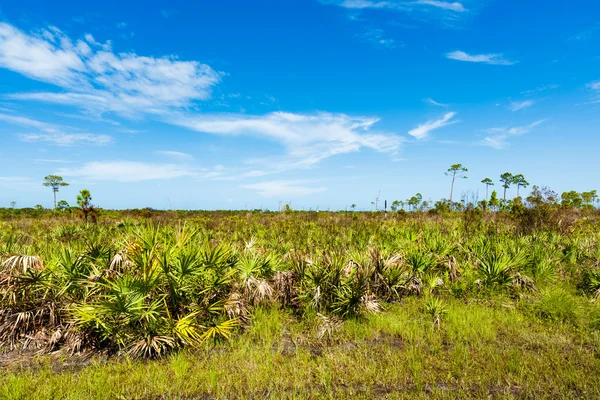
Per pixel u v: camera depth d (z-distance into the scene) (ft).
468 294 25.55
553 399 12.87
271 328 19.77
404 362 15.60
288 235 43.75
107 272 18.37
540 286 27.04
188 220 67.62
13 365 15.60
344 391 13.43
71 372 14.94
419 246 31.65
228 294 20.76
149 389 13.41
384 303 23.85
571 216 57.31
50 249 24.38
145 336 16.29
